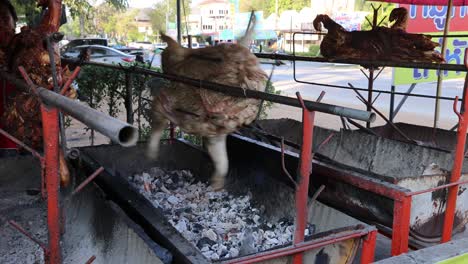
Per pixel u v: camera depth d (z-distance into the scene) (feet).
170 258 6.89
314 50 68.95
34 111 10.20
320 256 7.98
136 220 8.40
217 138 8.34
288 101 6.94
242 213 12.37
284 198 11.61
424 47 12.43
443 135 14.75
